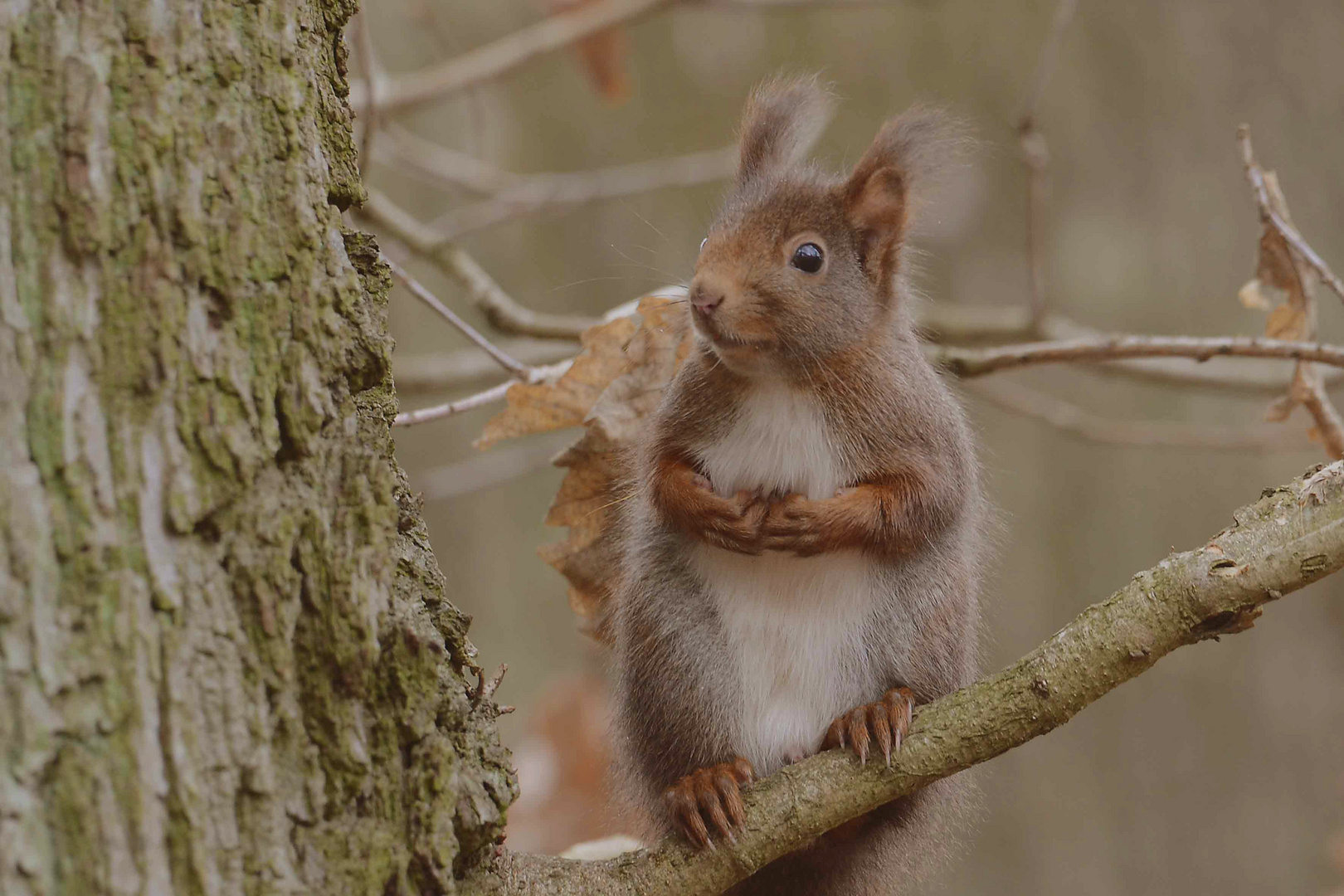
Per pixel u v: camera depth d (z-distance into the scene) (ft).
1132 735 78.74
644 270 79.46
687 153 80.07
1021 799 79.05
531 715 53.52
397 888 17.78
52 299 16.87
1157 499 77.71
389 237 45.85
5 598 16.06
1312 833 75.66
